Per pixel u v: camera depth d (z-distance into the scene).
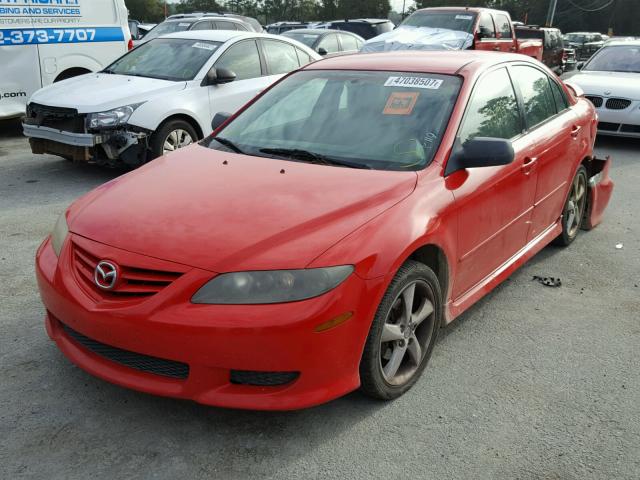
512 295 4.41
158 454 2.64
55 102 6.92
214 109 7.52
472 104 3.70
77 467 2.55
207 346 2.49
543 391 3.22
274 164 3.45
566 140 4.70
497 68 4.12
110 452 2.64
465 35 12.45
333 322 2.58
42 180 7.24
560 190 4.78
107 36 10.23
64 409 2.92
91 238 2.85
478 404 3.09
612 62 11.12
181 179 3.30
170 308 2.53
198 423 2.85
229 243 2.65
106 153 6.84
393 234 2.84
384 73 3.97
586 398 3.18
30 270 4.54
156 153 7.07
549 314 4.13
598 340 3.80
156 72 7.65
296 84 4.19
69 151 6.96
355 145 3.54
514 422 2.95
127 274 2.65
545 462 2.69
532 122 4.38
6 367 3.24
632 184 7.75
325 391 2.66
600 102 9.92
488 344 3.70
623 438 2.87
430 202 3.12
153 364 2.67
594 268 4.96
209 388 2.57
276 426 2.85
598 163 5.77
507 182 3.78
